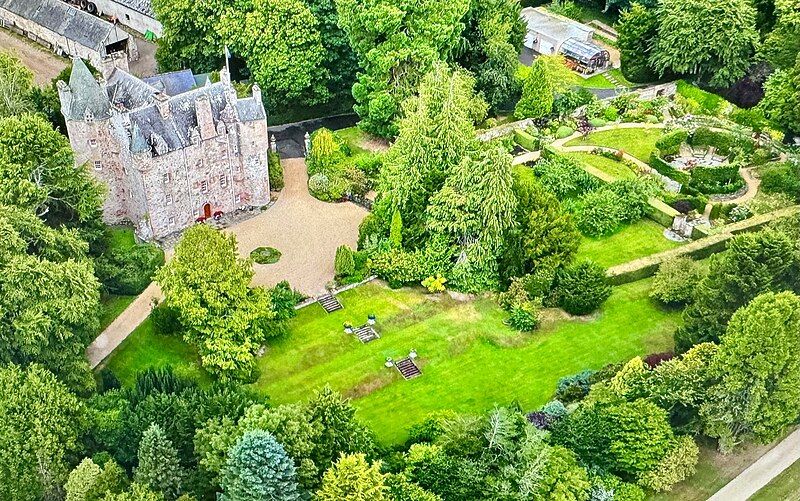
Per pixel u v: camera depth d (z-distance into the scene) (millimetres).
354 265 108750
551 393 94438
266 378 94875
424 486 79438
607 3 174875
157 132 108250
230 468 73375
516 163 130500
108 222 116562
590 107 142250
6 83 113750
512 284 104688
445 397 93875
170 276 92500
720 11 143000
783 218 108375
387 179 109625
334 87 145125
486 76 141125
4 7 159875
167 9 133375
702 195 122000
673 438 82688
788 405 82500
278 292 102688
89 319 90562
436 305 105000
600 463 82562
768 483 84375
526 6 181750
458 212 102750
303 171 130500
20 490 77875
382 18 123750
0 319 84750
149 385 88188
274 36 130250
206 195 116750
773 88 135125
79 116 108438
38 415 79500
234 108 113812
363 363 97188
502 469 79500
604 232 117250
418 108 108250
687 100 146250
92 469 75812
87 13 154250
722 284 92688
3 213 89938
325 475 74562
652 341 100750
